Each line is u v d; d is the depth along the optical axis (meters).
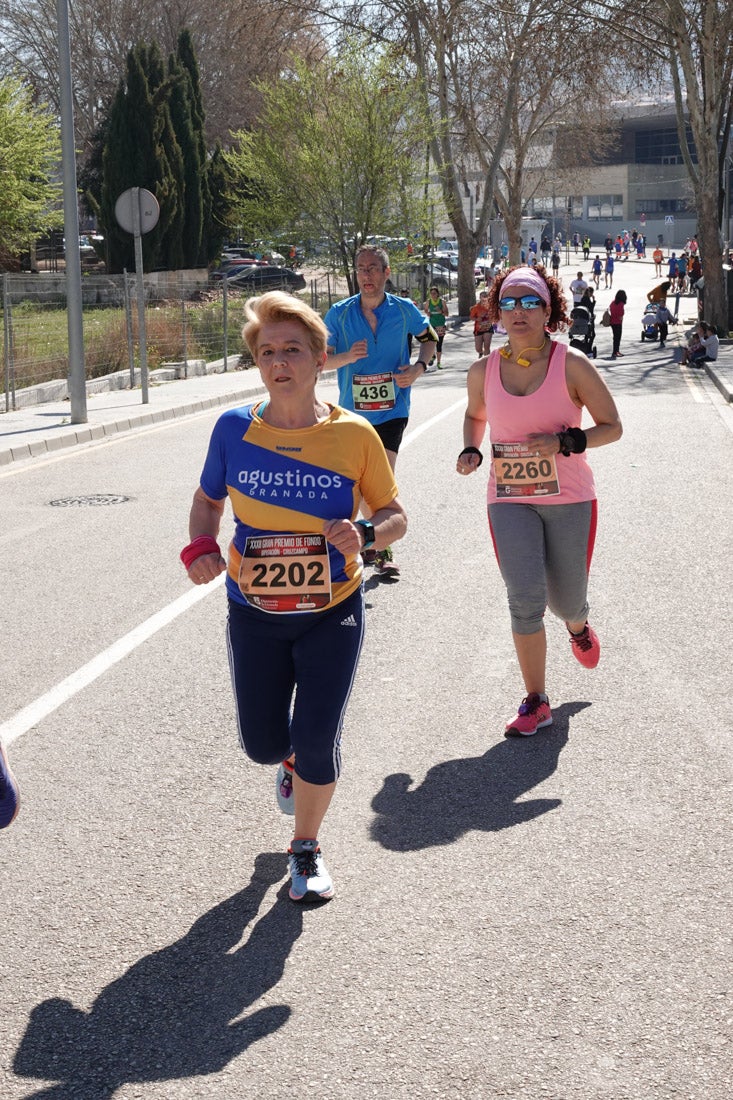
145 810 4.67
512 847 4.34
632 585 8.13
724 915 3.82
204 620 7.37
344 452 3.79
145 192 19.58
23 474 13.48
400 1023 3.26
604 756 5.19
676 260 61.72
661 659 6.52
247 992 3.42
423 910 3.88
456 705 5.86
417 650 6.75
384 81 41.06
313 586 3.79
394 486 3.95
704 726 5.52
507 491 5.38
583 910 3.87
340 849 4.34
